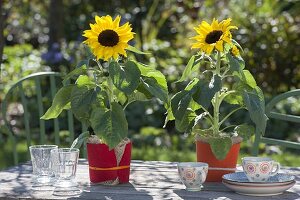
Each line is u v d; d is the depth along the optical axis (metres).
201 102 2.47
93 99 2.52
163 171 2.88
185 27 8.84
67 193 2.46
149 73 2.63
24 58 8.33
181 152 6.48
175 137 6.91
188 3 9.02
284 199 2.35
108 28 2.51
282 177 2.53
